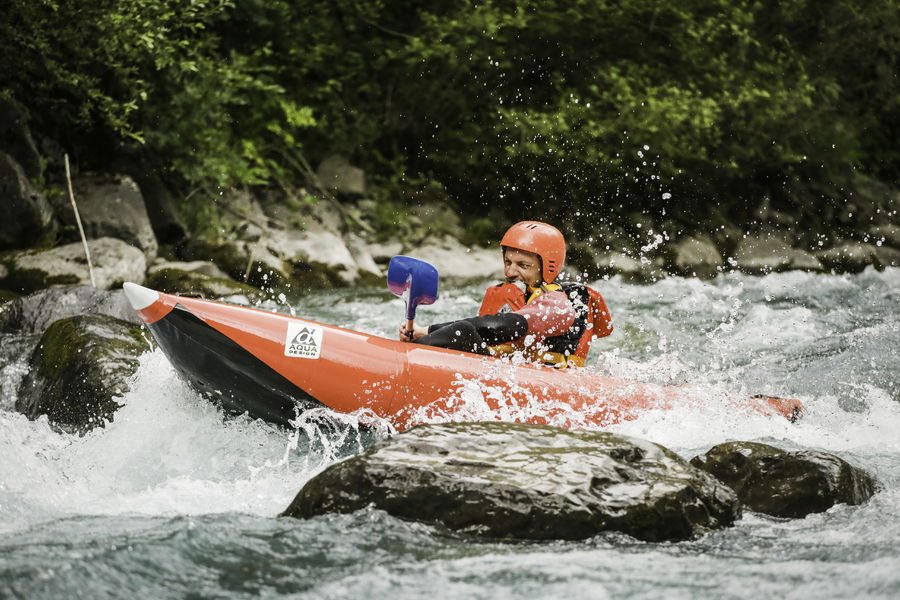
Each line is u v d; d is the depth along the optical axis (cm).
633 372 1477
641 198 3425
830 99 3728
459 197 3356
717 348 1947
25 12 2288
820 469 1048
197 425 1241
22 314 1805
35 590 795
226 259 2639
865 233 3584
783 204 3606
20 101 2503
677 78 3547
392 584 830
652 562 882
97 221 2459
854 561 890
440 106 3381
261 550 891
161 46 2517
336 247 2809
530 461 973
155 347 1478
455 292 2664
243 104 3047
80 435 1295
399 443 995
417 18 3334
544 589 826
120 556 864
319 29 3175
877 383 1634
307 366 1183
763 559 898
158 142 2667
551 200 3381
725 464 1082
